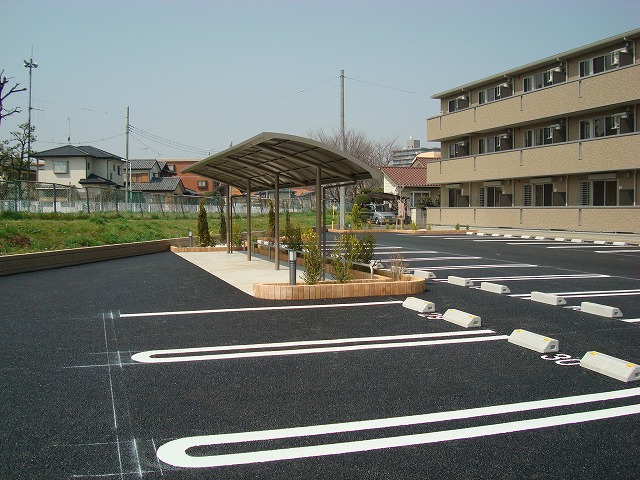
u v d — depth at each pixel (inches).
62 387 185.0
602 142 823.1
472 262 563.5
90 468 128.6
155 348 233.8
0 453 136.1
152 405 168.1
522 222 983.6
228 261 613.9
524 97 965.2
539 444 140.4
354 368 204.2
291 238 594.2
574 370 201.3
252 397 174.4
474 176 1094.4
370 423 153.8
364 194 1940.2
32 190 840.9
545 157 926.4
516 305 323.3
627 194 820.0
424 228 1268.5
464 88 1144.2
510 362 211.2
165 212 1162.6
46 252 542.9
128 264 590.9
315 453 135.9
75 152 1934.1
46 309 323.9
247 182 606.5
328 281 385.7
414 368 203.8
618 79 795.4
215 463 131.0
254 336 252.7
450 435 145.9
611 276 447.8
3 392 180.1
